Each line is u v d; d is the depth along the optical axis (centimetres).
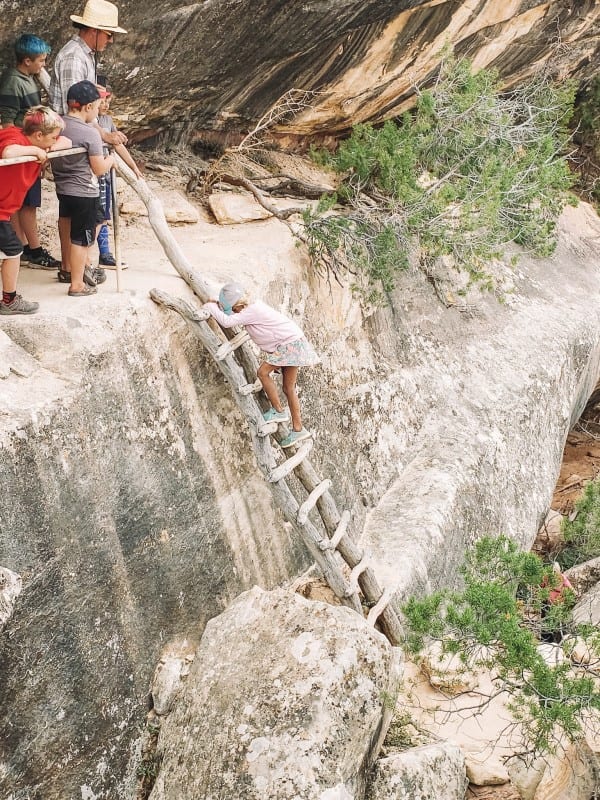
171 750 564
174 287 637
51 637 516
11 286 554
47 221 745
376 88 1023
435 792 604
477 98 940
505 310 1155
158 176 891
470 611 599
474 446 943
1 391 506
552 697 587
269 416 643
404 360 956
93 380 550
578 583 998
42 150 531
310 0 773
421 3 877
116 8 600
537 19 1094
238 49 795
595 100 1484
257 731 544
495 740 670
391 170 869
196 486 625
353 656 568
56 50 656
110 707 560
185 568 616
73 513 527
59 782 529
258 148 1040
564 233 1416
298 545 734
